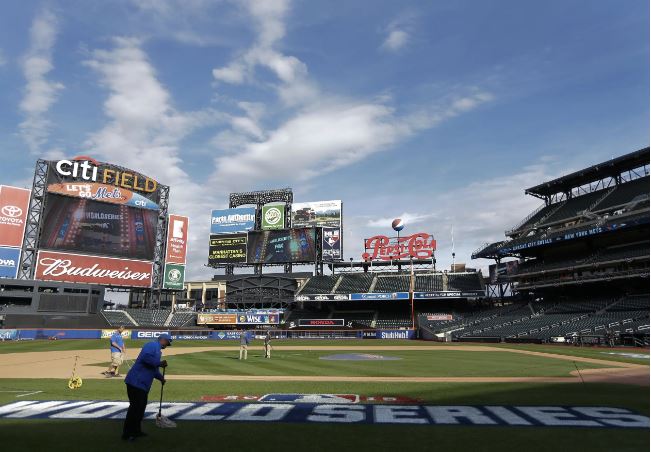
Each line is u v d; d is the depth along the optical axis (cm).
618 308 5203
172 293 8562
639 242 5497
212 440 865
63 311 6700
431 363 2742
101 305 7175
